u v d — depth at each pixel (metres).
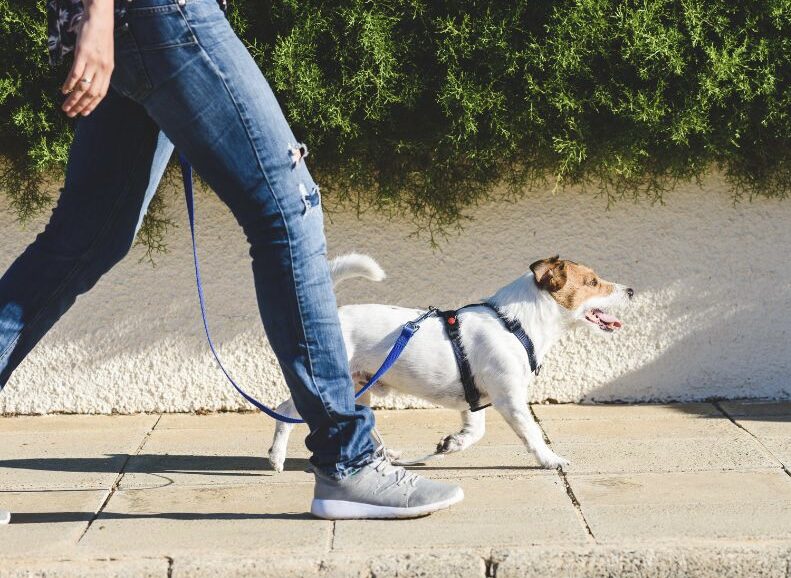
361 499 3.32
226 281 5.08
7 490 3.86
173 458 4.35
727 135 4.69
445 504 3.33
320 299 3.12
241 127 2.94
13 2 4.47
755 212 5.06
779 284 5.10
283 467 4.18
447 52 4.54
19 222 5.00
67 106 2.81
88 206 3.20
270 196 3.01
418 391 4.20
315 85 4.52
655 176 4.98
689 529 3.19
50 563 2.98
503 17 4.55
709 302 5.11
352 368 4.20
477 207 5.04
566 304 4.23
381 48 4.50
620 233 5.05
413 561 2.97
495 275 5.07
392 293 5.08
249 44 4.55
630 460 4.12
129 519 3.44
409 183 4.93
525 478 3.90
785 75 4.66
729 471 3.92
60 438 4.70
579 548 3.02
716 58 4.50
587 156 4.77
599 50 4.54
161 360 5.12
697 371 5.16
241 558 2.99
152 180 3.34
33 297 3.17
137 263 5.06
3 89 4.48
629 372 5.16
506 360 4.08
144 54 2.85
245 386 5.14
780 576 3.00
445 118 4.67
